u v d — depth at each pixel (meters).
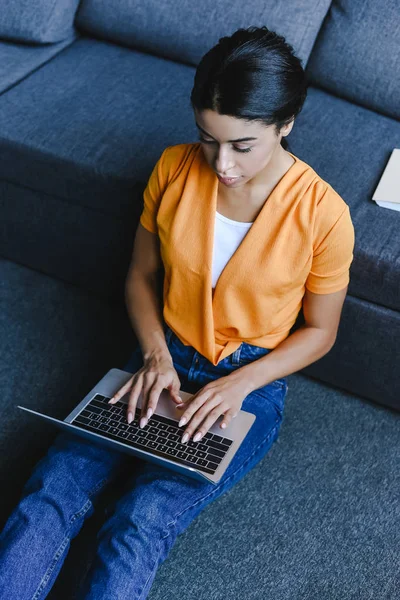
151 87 2.14
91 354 2.01
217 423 1.46
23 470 1.73
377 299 1.72
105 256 2.03
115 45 2.34
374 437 1.86
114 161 1.87
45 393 1.91
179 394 1.51
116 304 2.15
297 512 1.69
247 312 1.47
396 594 1.56
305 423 1.87
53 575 1.38
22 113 2.00
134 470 1.71
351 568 1.60
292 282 1.42
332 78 2.11
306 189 1.37
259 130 1.22
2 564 1.33
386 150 1.97
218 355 1.54
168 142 1.94
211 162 1.29
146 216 1.55
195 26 2.17
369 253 1.66
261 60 1.18
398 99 2.05
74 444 1.49
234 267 1.41
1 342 2.02
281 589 1.55
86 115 2.01
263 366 1.50
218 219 1.42
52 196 1.99
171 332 1.60
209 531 1.64
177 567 1.58
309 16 2.08
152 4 2.20
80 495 1.43
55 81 2.14
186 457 1.40
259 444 1.51
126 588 1.31
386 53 2.03
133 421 1.47
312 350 1.52
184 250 1.44
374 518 1.69
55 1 2.26
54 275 2.20
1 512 1.65
